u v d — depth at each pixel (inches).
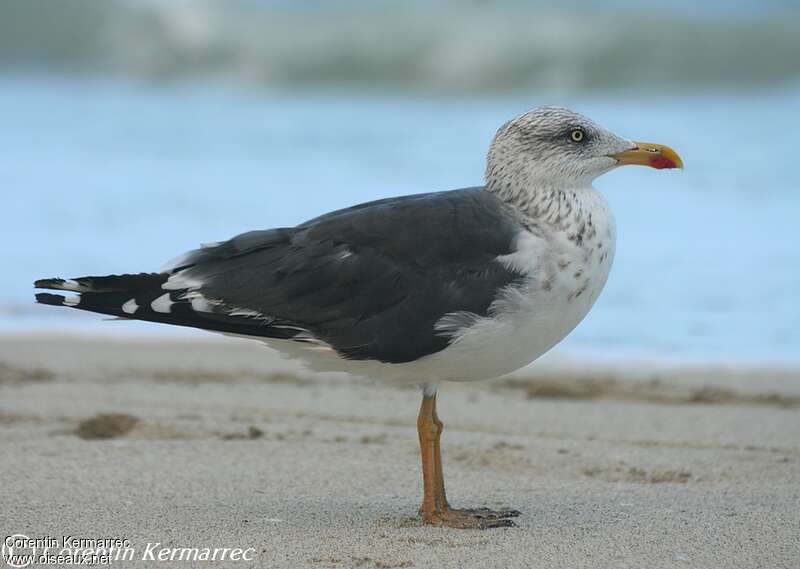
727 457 442.6
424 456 351.3
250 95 1439.5
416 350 335.3
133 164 1013.2
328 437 466.0
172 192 911.0
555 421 501.0
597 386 563.2
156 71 1566.2
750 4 1648.6
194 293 338.0
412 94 1456.7
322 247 340.8
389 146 1083.9
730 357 611.8
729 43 1478.8
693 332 648.4
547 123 351.9
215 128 1189.7
